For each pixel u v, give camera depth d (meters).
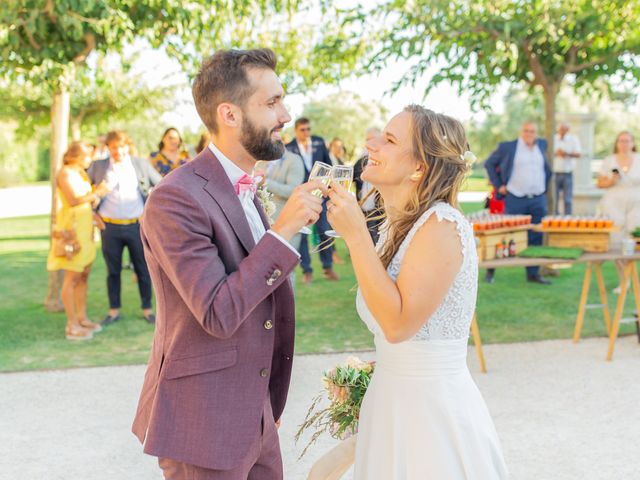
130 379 4.91
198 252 1.84
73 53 6.50
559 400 4.46
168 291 1.97
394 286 1.90
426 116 2.04
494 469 2.12
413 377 2.05
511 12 7.64
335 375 2.46
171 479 2.04
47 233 14.08
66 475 3.48
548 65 8.27
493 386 4.73
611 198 7.21
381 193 2.16
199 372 1.94
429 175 2.02
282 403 2.24
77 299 6.20
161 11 6.52
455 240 1.95
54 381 4.87
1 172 35.44
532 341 5.78
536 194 7.99
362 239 1.88
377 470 2.13
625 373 4.96
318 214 1.88
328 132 30.14
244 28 7.55
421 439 2.04
